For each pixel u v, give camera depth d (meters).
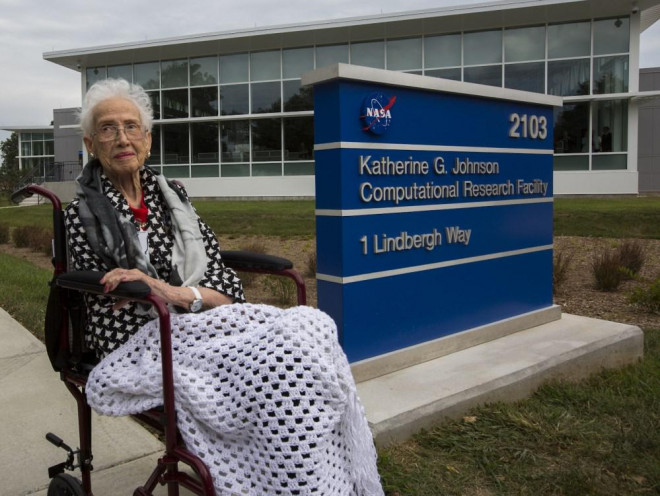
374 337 3.86
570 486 2.86
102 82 2.53
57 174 32.88
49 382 4.43
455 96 4.27
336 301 3.73
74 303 2.44
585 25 20.00
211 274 2.50
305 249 10.63
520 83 20.64
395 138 3.89
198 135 24.02
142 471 3.17
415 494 2.80
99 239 2.29
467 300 4.48
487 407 3.67
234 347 2.04
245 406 1.93
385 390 3.60
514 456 3.14
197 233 2.55
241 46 22.69
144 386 2.07
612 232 11.23
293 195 23.16
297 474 1.86
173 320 2.18
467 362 4.09
